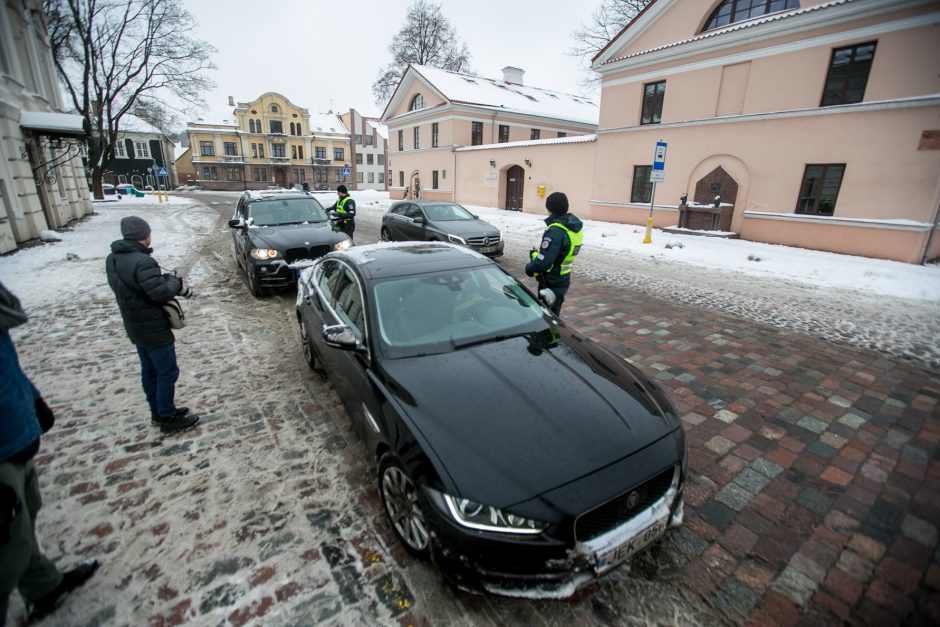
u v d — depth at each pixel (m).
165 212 21.77
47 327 5.95
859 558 2.48
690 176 15.27
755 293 8.13
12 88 12.35
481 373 2.75
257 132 61.66
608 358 3.17
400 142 32.41
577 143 19.48
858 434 3.67
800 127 12.43
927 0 10.09
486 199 24.97
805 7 12.27
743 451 3.43
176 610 2.18
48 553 2.49
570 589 2.03
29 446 1.84
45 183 14.34
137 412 3.95
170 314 3.38
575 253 4.68
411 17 38.16
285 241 7.23
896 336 5.98
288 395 4.27
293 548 2.54
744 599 2.25
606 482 2.13
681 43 14.67
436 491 2.10
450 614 2.17
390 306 3.24
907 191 10.82
